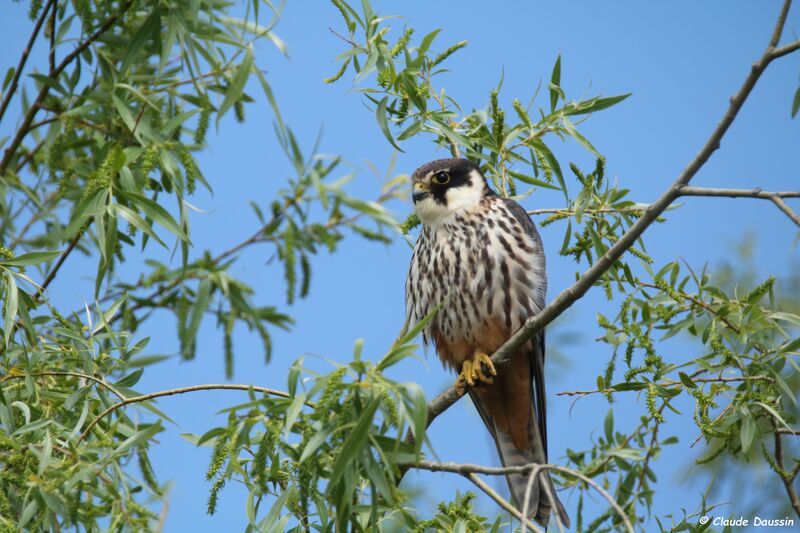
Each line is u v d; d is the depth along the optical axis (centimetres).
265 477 721
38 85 1043
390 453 714
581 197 1005
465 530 794
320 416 689
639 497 1035
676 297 958
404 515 794
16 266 855
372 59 953
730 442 970
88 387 857
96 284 837
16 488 775
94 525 747
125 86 885
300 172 786
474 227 1191
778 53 788
